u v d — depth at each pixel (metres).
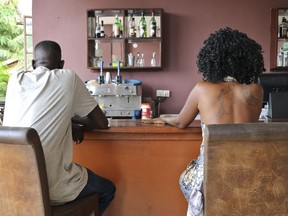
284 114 2.58
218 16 4.37
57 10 4.44
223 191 1.01
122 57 4.37
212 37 1.34
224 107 1.27
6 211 1.17
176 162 1.57
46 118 1.29
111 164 1.61
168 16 4.38
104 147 1.60
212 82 1.33
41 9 4.44
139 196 1.61
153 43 4.38
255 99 1.29
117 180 1.61
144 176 1.60
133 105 3.87
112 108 3.87
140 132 1.54
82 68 4.50
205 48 1.35
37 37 4.48
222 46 1.30
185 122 1.43
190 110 1.38
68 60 4.48
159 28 4.31
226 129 0.96
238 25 4.37
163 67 4.45
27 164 1.09
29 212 1.14
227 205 1.02
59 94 1.32
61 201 1.31
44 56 1.48
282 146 0.98
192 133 1.53
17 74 1.39
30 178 1.11
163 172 1.59
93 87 3.80
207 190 1.02
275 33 4.27
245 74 1.32
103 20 4.37
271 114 2.60
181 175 1.45
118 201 1.62
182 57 4.43
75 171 1.36
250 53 1.30
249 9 4.35
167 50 4.42
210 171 1.00
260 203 1.02
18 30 6.30
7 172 1.13
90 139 1.59
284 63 4.29
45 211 1.13
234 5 4.36
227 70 1.31
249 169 0.99
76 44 4.46
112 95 3.83
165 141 1.56
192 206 1.23
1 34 6.22
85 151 1.61
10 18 6.26
